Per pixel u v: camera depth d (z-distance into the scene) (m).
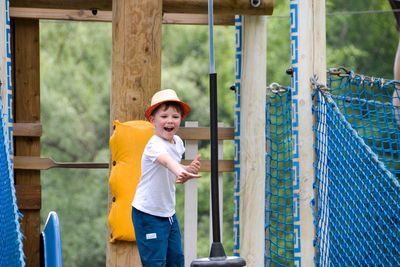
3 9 10.47
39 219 12.25
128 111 10.62
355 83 11.29
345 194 10.12
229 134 11.83
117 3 10.69
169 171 9.48
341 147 10.05
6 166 8.94
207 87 28.44
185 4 11.01
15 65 12.25
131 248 10.55
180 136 11.86
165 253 9.59
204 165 11.94
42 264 10.83
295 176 10.31
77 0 10.97
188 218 11.90
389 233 11.12
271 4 11.16
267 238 12.08
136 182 10.41
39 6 10.98
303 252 10.23
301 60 10.37
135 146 10.41
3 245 8.75
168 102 9.44
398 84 10.96
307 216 10.25
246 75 11.44
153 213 9.54
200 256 28.48
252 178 11.39
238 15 11.50
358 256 10.88
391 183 11.18
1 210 8.84
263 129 11.44
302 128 10.32
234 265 7.91
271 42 28.39
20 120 12.25
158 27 10.71
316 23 10.40
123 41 10.65
